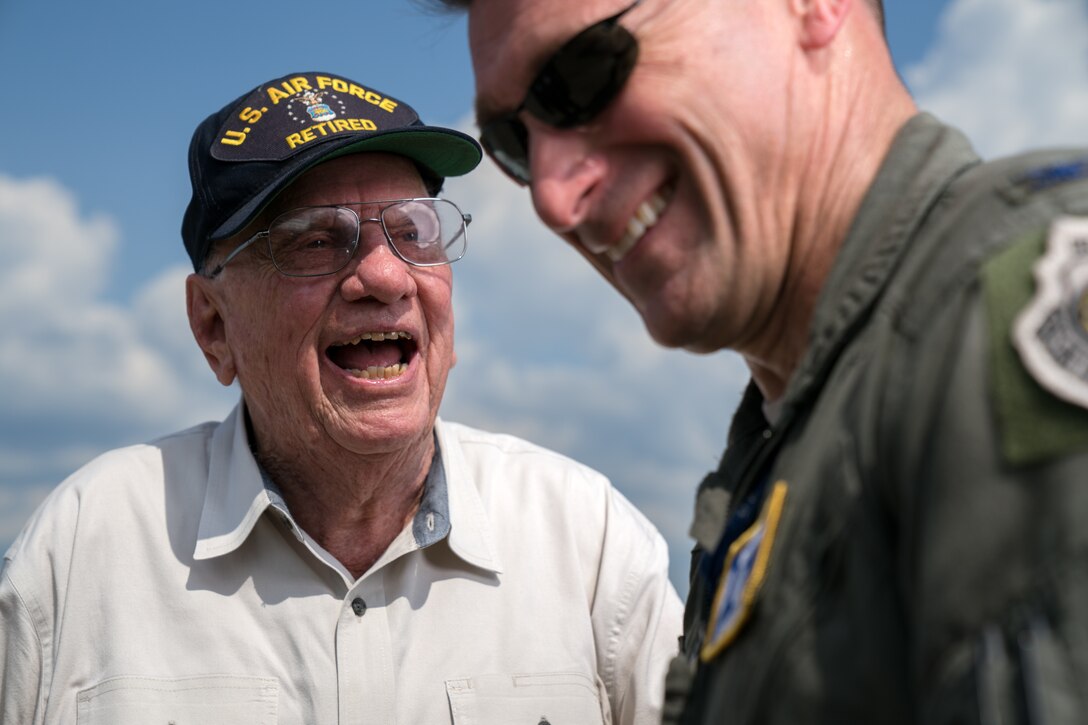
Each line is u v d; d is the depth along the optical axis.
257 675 2.55
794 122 1.15
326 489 2.71
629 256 1.21
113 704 2.49
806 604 0.98
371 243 2.68
